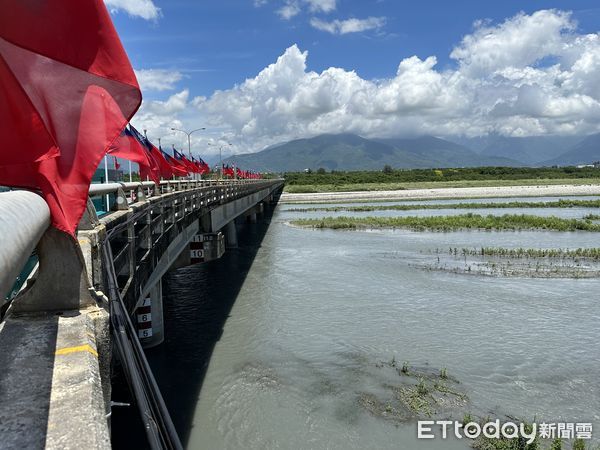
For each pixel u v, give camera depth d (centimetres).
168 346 1616
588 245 3544
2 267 231
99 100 427
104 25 415
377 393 1284
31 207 355
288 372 1413
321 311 1989
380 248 3562
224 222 2791
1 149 343
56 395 316
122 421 1046
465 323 1822
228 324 1842
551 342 1630
